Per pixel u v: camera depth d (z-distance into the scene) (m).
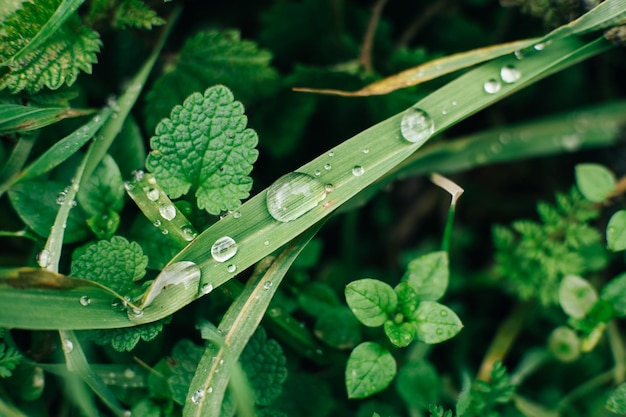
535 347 0.25
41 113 0.21
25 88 0.22
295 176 0.21
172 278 0.20
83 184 0.22
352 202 0.23
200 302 0.23
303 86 0.24
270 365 0.21
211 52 0.24
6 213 0.23
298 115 0.25
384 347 0.22
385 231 0.28
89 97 0.24
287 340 0.23
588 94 0.28
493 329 0.26
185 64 0.24
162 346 0.22
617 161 0.27
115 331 0.21
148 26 0.22
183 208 0.21
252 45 0.24
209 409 0.20
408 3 0.28
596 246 0.24
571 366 0.24
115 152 0.22
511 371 0.25
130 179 0.22
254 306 0.21
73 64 0.22
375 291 0.21
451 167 0.26
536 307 0.25
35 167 0.21
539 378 0.25
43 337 0.22
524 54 0.22
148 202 0.21
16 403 0.21
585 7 0.22
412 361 0.22
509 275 0.24
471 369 0.25
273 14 0.26
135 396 0.22
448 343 0.25
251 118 0.25
